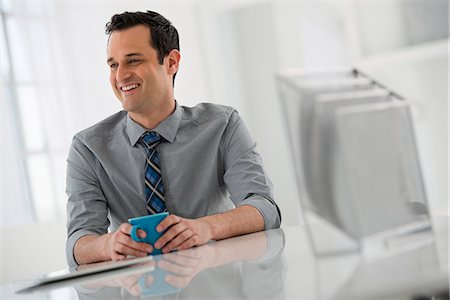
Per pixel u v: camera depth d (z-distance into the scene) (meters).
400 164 3.47
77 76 4.16
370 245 1.14
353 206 3.19
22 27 3.88
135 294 0.89
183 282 0.94
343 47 6.37
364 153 3.36
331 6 6.21
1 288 1.22
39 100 3.91
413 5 4.52
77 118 4.11
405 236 1.20
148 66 1.85
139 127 1.88
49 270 3.51
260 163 1.92
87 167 1.88
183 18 5.06
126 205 1.90
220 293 0.80
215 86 5.27
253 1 5.14
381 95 3.59
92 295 0.95
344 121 3.37
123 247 1.46
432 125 4.55
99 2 4.38
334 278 0.81
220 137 1.92
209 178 1.92
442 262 0.79
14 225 3.44
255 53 6.36
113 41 1.87
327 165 3.33
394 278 0.73
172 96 1.94
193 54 5.12
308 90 3.45
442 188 4.56
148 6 4.77
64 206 3.95
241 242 1.46
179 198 1.88
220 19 6.04
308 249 1.17
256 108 6.36
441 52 4.46
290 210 6.30
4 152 3.62
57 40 4.07
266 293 0.76
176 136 1.90
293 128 3.44
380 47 4.62
